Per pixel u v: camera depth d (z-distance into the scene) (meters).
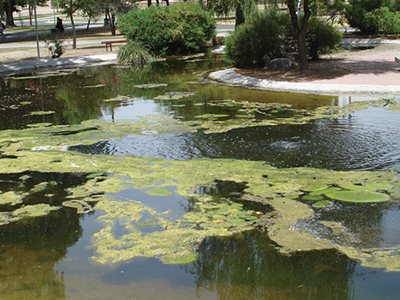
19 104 12.13
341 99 11.13
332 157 6.87
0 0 26.02
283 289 3.68
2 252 4.45
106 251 4.39
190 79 15.76
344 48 21.59
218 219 4.98
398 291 3.58
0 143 8.33
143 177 6.36
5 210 5.46
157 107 11.10
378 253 4.17
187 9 24.22
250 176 6.23
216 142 7.89
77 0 24.92
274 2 15.29
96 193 5.88
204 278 3.89
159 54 23.47
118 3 31.75
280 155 7.07
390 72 13.80
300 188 5.74
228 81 14.72
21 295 3.68
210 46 25.69
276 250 4.27
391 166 6.39
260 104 10.98
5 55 22.34
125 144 8.02
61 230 4.89
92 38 30.59
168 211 5.25
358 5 25.88
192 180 6.16
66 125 9.59
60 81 16.20
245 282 3.79
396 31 24.38
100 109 11.13
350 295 3.56
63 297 3.64
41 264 4.20
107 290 3.74
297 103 10.91
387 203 5.22
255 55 16.77
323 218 4.90
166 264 4.12
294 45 17.61
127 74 17.62
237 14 20.25
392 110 9.65
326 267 3.96
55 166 6.96
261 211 5.14
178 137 8.30
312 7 17.06
